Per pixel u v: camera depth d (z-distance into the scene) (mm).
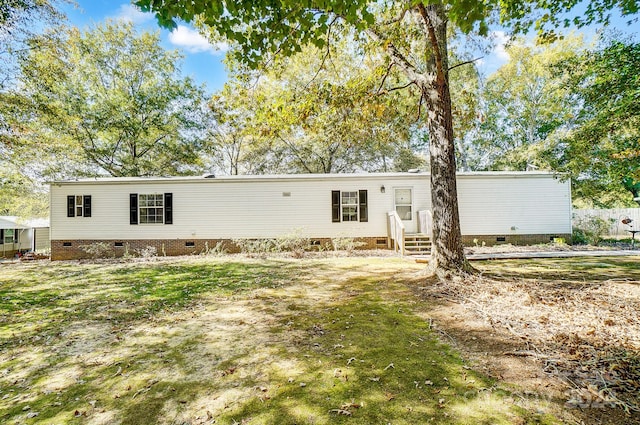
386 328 4055
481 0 2775
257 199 12812
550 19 6320
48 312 5125
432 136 6332
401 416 2287
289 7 3219
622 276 6375
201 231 12750
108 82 20547
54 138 16125
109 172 20219
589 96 9023
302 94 7484
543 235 12805
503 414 2258
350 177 12859
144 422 2330
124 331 4234
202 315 4824
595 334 3426
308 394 2613
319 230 12828
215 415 2379
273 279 7320
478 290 5293
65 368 3215
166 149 21047
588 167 11328
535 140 22609
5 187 17172
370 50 6625
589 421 2150
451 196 6176
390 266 8750
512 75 20797
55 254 12633
